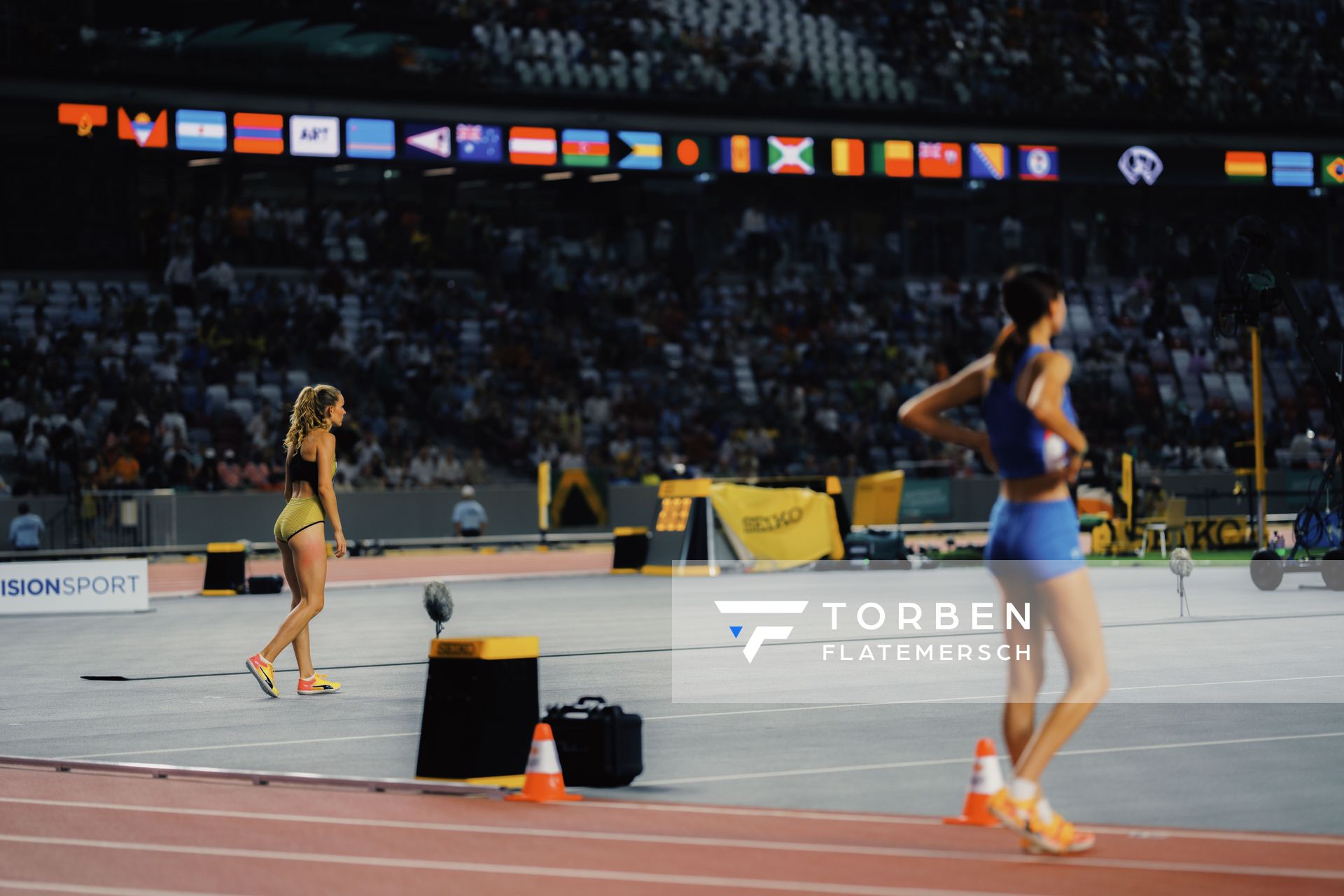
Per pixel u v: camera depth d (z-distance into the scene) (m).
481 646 10.80
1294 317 28.45
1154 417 57.94
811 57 59.50
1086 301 62.38
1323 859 8.27
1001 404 8.70
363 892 7.88
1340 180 62.53
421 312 52.12
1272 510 53.00
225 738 13.11
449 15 52.66
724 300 58.25
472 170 57.22
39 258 50.09
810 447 53.66
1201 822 9.25
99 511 40.72
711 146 54.62
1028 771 8.34
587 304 55.25
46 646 22.50
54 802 10.44
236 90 48.66
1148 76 62.56
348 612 27.28
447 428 49.88
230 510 42.75
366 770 11.41
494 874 8.19
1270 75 64.69
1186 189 65.00
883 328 58.75
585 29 55.78
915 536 49.38
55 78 46.62
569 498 47.25
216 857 8.74
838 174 56.22
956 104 59.41
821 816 9.55
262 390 47.62
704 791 10.41
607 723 10.50
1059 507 8.65
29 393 44.78
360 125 50.12
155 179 52.62
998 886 7.75
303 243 53.16
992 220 63.53
